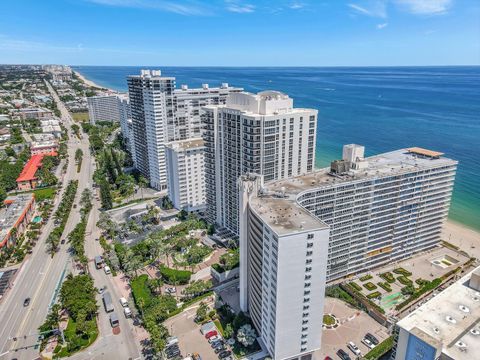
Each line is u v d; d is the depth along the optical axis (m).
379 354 117.19
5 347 126.56
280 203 122.12
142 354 122.25
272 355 111.06
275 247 98.56
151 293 153.75
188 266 174.50
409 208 162.25
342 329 129.88
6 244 185.62
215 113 186.62
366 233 154.00
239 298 149.12
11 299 153.38
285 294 102.25
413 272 164.25
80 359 120.31
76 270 174.50
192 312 142.25
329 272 151.25
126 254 170.75
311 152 180.62
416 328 81.25
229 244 187.38
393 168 157.88
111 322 136.00
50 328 131.12
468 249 191.62
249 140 163.62
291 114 166.12
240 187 124.31
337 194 139.12
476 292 94.31
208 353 121.25
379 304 142.25
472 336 80.31
